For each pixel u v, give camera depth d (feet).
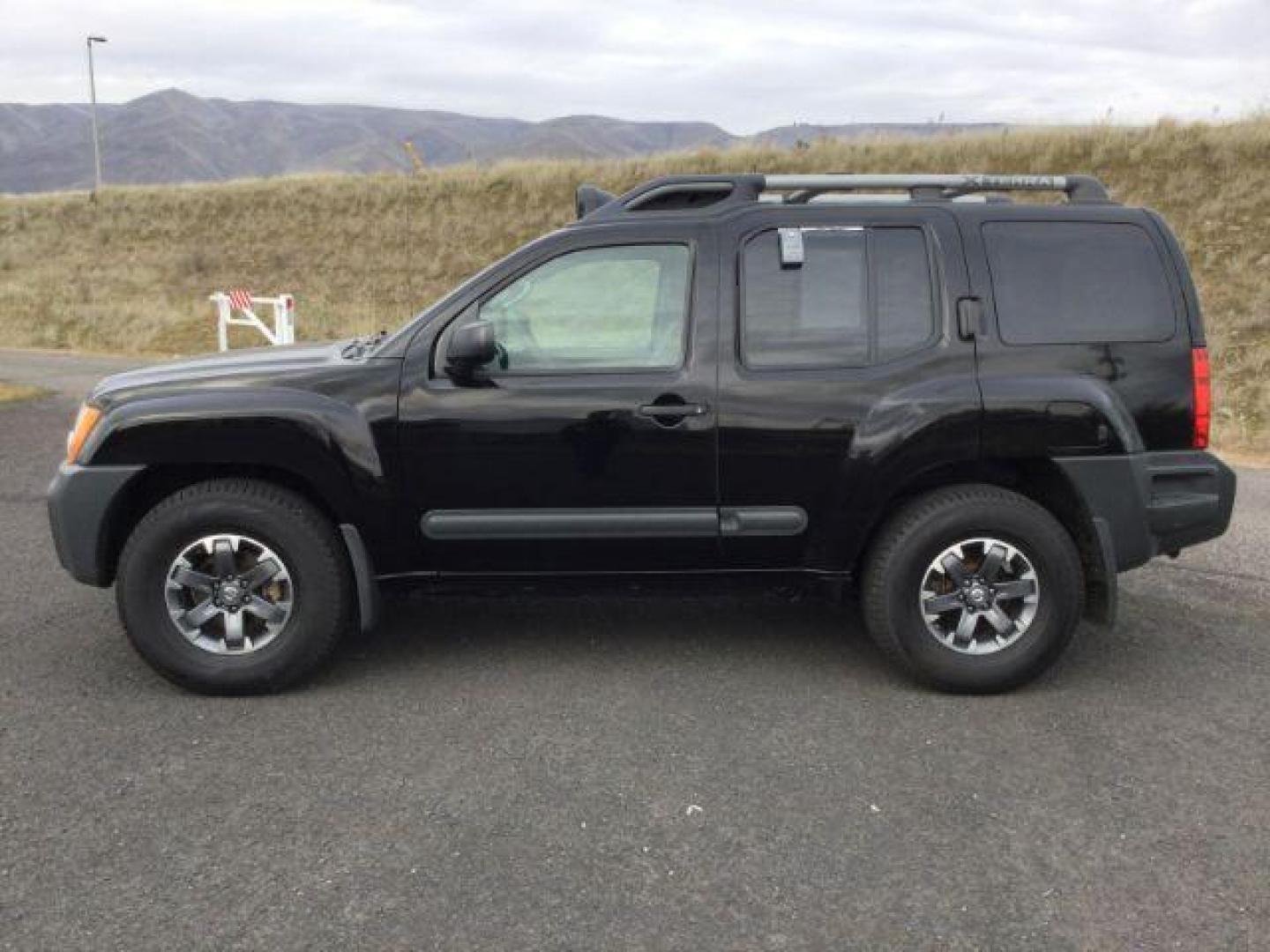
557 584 15.39
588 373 14.89
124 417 14.61
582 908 9.82
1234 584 20.49
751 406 14.82
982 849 10.88
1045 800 11.93
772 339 15.02
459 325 14.96
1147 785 12.28
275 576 14.71
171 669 14.65
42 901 9.86
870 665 16.21
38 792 11.97
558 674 15.71
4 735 13.47
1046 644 14.89
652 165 99.40
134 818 11.41
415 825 11.30
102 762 12.75
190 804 11.73
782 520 15.07
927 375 14.96
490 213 102.89
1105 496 14.97
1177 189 72.59
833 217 15.23
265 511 14.51
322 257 102.22
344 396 14.74
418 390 14.75
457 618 18.33
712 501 15.02
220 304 64.08
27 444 33.73
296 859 10.62
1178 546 15.81
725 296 15.02
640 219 15.25
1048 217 15.49
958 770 12.67
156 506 14.67
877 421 14.78
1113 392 15.19
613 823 11.35
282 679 14.79
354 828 11.23
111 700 14.65
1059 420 14.78
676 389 14.80
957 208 15.46
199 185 131.34
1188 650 16.93
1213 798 11.98
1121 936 9.42
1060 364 15.19
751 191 15.53
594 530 14.99
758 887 10.18
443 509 14.94
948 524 14.67
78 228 120.67
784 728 13.85
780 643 17.11
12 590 19.38
